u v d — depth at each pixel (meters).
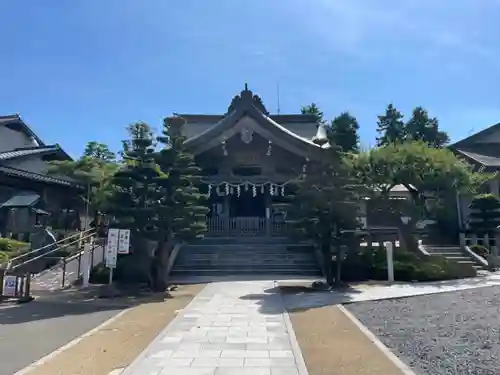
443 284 15.41
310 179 14.83
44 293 13.80
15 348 7.34
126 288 14.75
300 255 19.00
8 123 31.45
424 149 18.89
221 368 6.01
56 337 8.12
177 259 18.70
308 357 6.59
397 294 13.13
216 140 23.52
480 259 19.97
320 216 14.55
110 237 13.67
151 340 7.70
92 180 22.97
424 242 24.98
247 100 23.58
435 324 8.98
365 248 18.05
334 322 9.20
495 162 26.94
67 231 22.11
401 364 6.19
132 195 14.27
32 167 26.61
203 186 24.70
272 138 23.45
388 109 51.78
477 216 23.50
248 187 24.81
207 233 22.47
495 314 9.93
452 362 6.31
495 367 6.05
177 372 5.86
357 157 19.45
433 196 23.59
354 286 14.99
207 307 10.94
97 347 7.25
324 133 29.09
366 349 7.02
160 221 14.05
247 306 11.07
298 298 12.39
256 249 19.72
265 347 7.11
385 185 19.61
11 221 21.75
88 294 13.50
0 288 12.42
